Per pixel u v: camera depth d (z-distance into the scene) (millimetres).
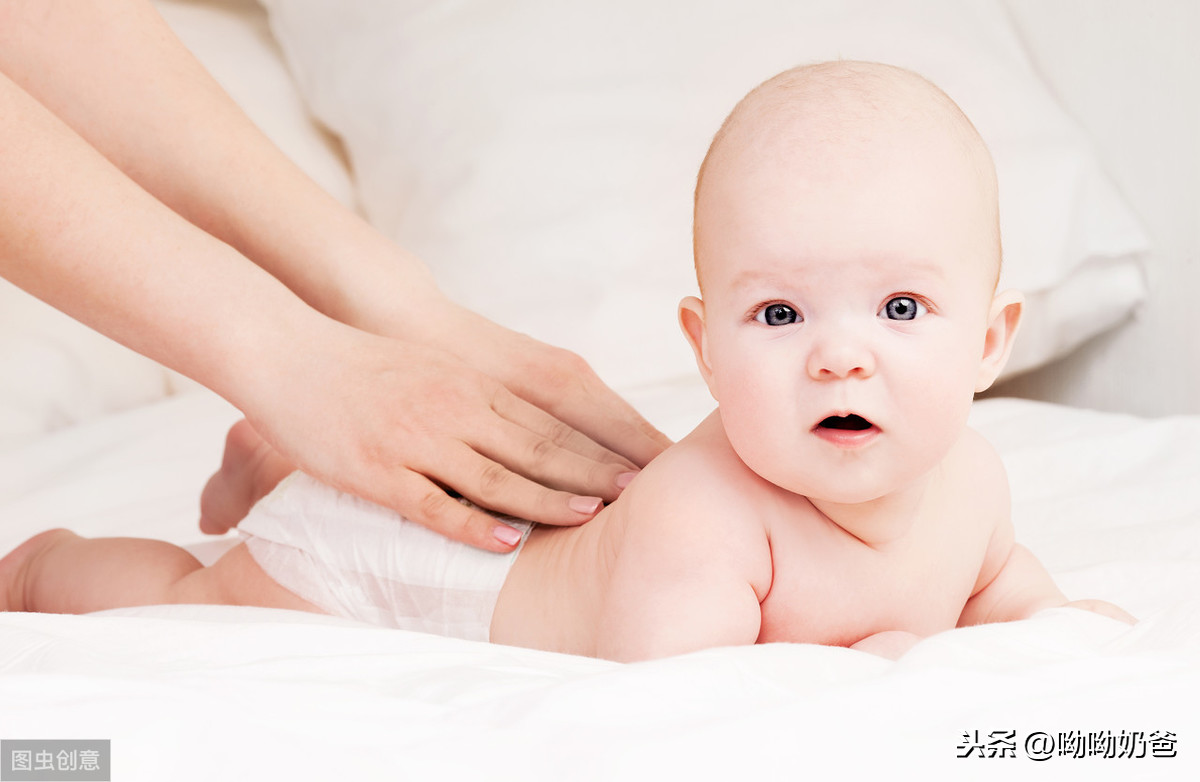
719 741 466
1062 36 2109
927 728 493
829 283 729
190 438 1676
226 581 1058
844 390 729
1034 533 1212
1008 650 639
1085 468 1393
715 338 780
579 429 1076
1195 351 1974
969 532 916
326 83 2254
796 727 477
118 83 1212
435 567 941
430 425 958
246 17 2447
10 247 965
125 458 1610
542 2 2104
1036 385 2230
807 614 840
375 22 2201
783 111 770
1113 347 2102
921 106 769
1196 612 681
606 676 540
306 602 1004
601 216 1879
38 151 971
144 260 987
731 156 773
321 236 1181
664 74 2014
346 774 448
